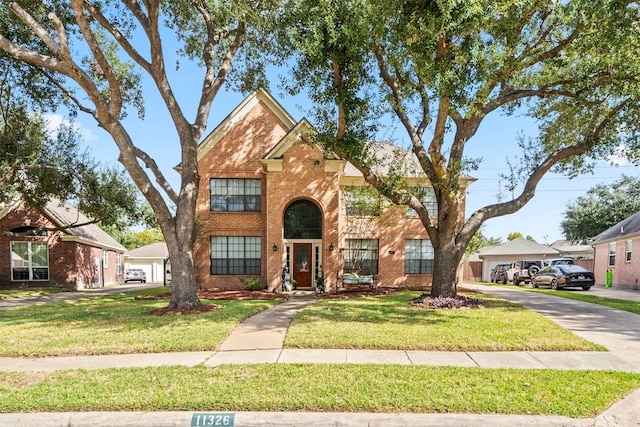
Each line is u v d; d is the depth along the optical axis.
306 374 5.32
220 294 15.34
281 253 17.23
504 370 5.52
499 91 11.96
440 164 11.06
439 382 5.00
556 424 4.07
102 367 5.82
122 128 10.25
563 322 9.27
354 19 8.66
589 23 8.98
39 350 6.64
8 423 4.21
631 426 4.04
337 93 9.83
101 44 14.84
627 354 6.50
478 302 11.85
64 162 18.02
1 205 21.27
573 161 13.24
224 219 18.50
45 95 15.41
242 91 15.61
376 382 4.99
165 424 4.17
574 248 37.69
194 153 11.53
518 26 9.23
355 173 19.59
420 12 8.39
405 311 10.30
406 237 19.44
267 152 18.69
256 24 10.27
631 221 22.94
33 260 22.16
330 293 15.98
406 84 10.07
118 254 33.59
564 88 11.52
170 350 6.67
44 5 12.34
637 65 9.34
